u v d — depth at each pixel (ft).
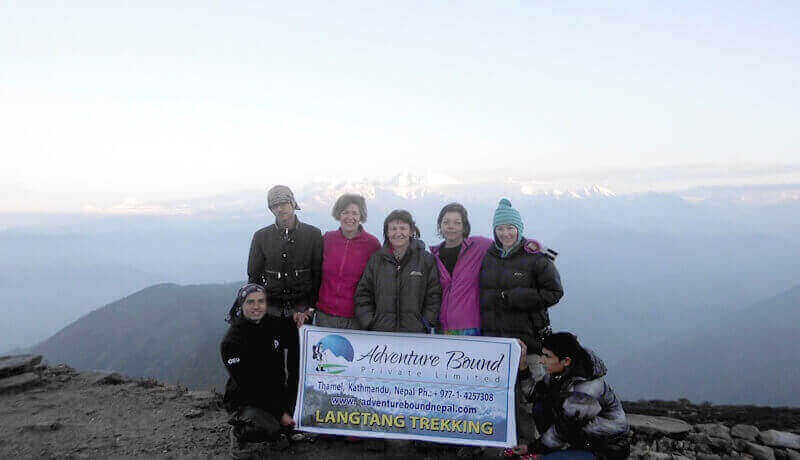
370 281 23.54
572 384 16.63
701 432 24.17
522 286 21.79
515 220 21.95
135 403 26.76
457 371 22.13
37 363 32.07
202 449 21.50
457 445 22.80
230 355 21.22
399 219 22.61
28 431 22.62
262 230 25.03
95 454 20.61
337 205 24.35
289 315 24.48
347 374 22.88
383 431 22.49
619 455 16.57
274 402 22.22
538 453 17.57
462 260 23.26
